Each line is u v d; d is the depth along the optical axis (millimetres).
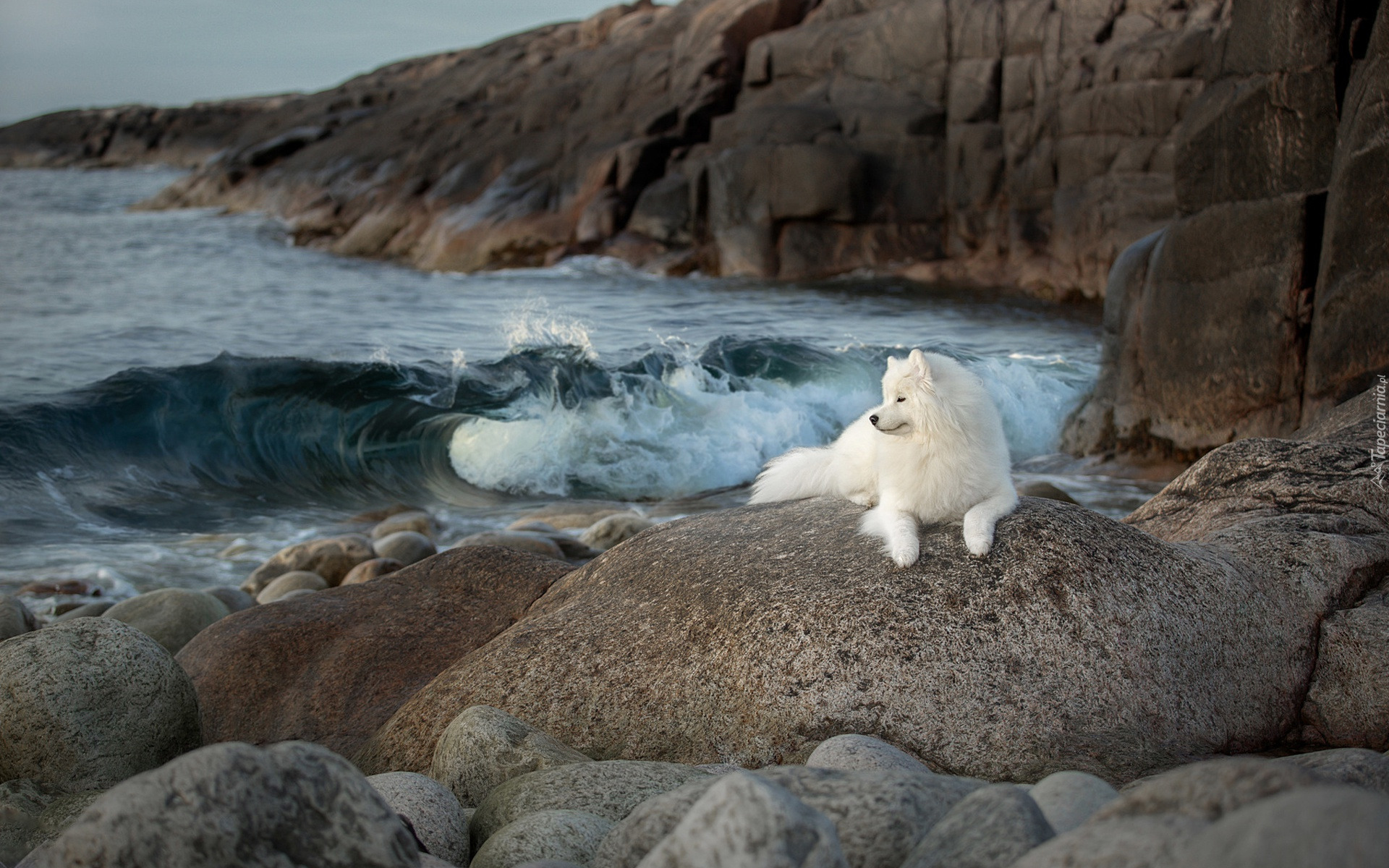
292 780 2566
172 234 33094
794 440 12320
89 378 12547
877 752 3381
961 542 4242
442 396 12578
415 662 5340
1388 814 1631
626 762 3646
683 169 26562
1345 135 8148
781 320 18219
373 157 35562
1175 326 10055
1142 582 4133
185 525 9812
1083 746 3658
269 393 12164
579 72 33906
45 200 47344
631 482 11445
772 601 4109
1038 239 22766
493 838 3203
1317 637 4402
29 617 6379
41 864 2756
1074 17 22422
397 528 9508
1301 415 8859
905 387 4289
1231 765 2264
